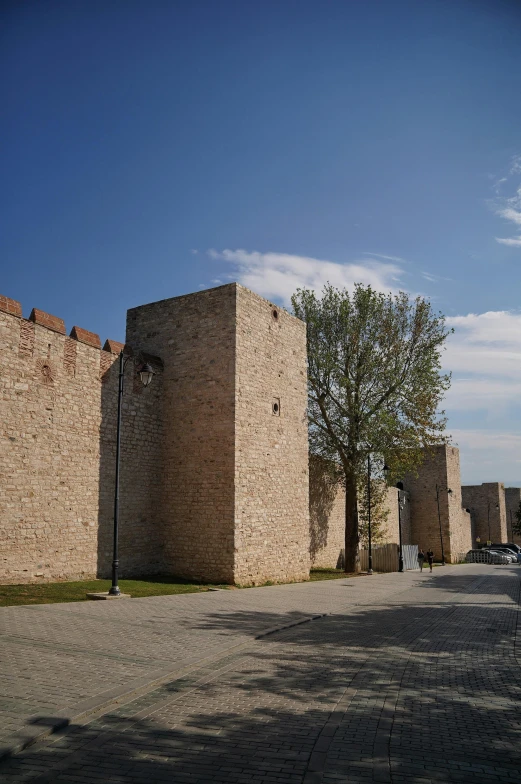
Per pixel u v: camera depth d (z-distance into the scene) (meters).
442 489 50.75
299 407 24.44
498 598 19.03
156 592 16.12
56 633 9.75
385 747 5.45
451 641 11.05
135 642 9.47
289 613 13.79
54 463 16.95
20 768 4.79
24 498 15.91
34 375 16.55
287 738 5.61
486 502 69.81
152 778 4.68
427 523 51.19
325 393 31.48
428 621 13.59
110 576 18.62
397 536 46.41
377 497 35.88
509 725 6.16
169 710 6.32
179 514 20.67
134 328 23.06
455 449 53.78
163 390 21.81
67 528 17.20
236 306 20.81
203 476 20.42
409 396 30.89
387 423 29.73
